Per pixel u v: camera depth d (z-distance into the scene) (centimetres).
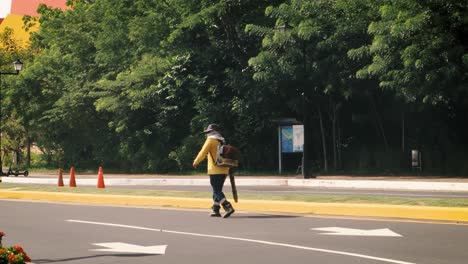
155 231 1570
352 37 3675
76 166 5834
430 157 4031
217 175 1833
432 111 3975
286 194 2306
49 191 2645
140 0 4862
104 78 5225
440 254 1191
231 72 4428
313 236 1434
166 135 4906
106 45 5147
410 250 1238
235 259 1180
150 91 4819
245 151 4575
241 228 1597
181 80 4722
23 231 1623
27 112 5894
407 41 3275
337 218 1764
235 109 4434
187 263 1152
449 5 3262
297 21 3784
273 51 3903
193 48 4734
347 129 4375
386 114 4153
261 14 4425
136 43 4972
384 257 1166
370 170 4166
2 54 6819
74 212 2041
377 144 4281
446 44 3195
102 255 1251
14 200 2552
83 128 5628
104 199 2372
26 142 6562
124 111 5000
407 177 3625
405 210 1750
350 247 1279
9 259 955
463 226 1570
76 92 5456
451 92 3350
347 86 3866
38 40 6894
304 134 3622
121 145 5153
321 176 3831
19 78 5816
